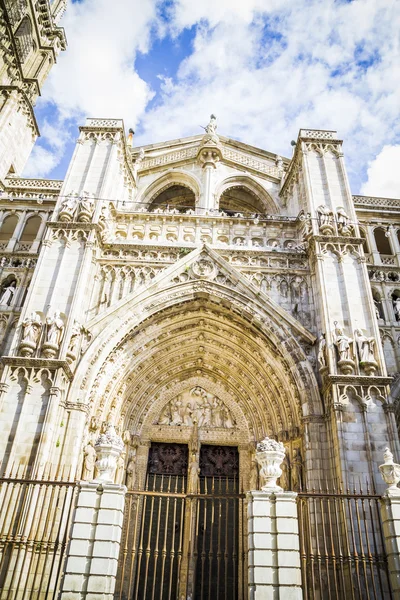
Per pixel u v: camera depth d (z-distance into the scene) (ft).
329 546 53.26
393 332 80.18
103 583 34.86
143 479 70.85
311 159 88.28
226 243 83.41
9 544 48.03
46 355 61.82
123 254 78.89
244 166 110.11
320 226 78.18
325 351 65.16
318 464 58.90
